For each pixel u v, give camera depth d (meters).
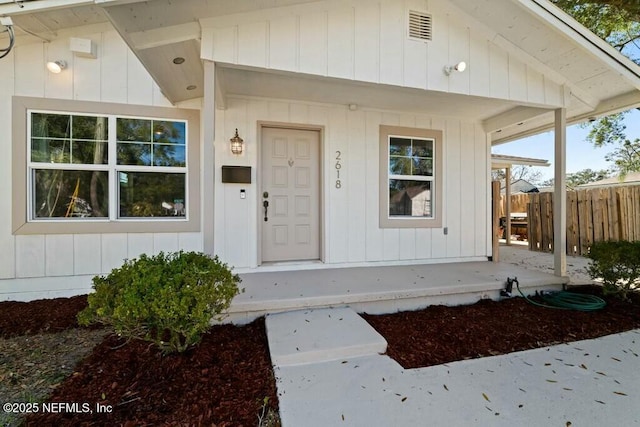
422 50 3.31
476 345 2.52
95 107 3.73
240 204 4.14
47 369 2.20
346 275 4.00
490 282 3.65
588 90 3.89
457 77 3.44
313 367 2.13
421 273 4.15
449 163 5.14
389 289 3.31
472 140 5.27
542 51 3.52
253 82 3.64
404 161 4.95
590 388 1.91
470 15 3.43
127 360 2.20
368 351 2.31
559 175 3.94
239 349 2.37
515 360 2.26
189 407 1.72
